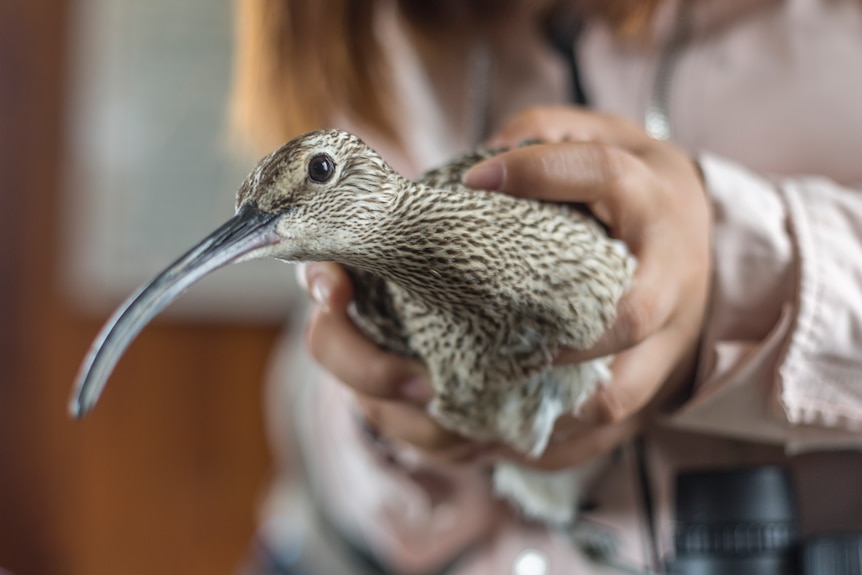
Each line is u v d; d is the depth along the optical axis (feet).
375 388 3.10
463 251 2.68
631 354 3.01
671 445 3.66
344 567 5.08
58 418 8.30
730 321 3.20
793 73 4.02
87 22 8.12
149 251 8.27
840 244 3.12
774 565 3.29
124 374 8.37
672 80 4.17
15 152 8.10
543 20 4.28
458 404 3.00
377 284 3.02
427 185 2.78
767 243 3.16
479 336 2.83
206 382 8.44
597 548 3.84
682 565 3.41
